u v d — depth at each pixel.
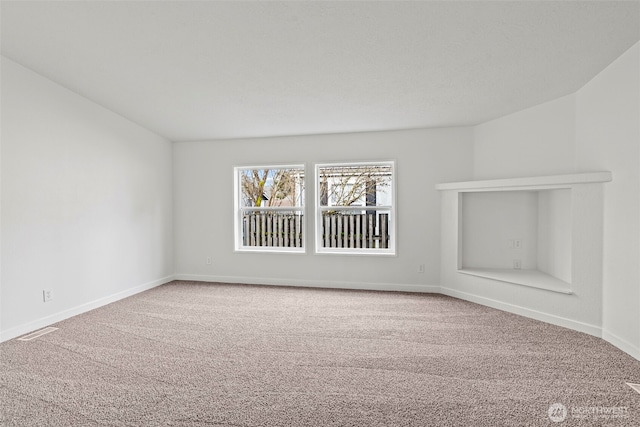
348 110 4.31
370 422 1.99
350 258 5.18
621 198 2.93
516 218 4.54
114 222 4.55
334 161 5.18
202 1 2.47
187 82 3.71
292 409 2.12
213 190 5.61
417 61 3.18
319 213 5.36
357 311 4.07
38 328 3.51
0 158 3.19
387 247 5.25
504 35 2.74
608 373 2.54
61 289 3.79
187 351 2.97
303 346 3.07
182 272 5.78
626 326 2.89
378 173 5.42
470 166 4.75
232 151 5.54
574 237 3.38
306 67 3.36
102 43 3.03
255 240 5.69
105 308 4.21
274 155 5.39
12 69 3.30
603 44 2.78
